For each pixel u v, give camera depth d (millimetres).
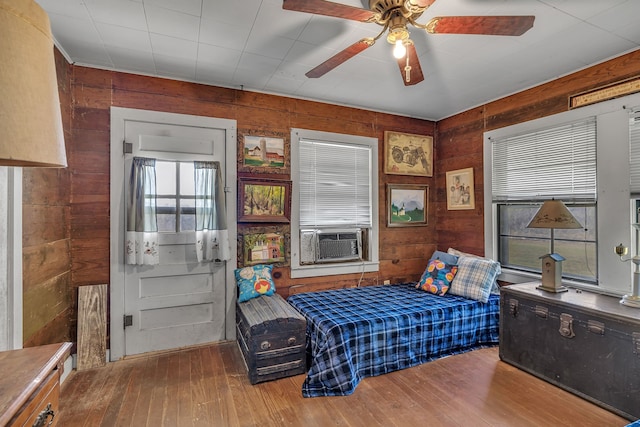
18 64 649
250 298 2928
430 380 2359
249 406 2041
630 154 2348
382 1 1484
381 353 2480
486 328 2951
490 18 1472
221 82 2947
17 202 1734
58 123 770
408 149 3941
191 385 2281
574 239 2744
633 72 2322
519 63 2559
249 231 3133
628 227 2352
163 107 2816
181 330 2871
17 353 1044
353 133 3623
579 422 1857
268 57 2473
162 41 2240
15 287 1715
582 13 1896
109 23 2018
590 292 2447
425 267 4059
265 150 3197
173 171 2838
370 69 2688
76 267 2566
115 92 2676
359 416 1942
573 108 2689
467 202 3678
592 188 2566
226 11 1889
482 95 3275
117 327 2664
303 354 2473
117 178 2672
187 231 2885
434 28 1561
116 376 2395
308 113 3396
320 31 2104
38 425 887
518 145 3148
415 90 3148
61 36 2176
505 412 1961
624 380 1876
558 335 2217
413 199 3975
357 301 3004
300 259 3430
